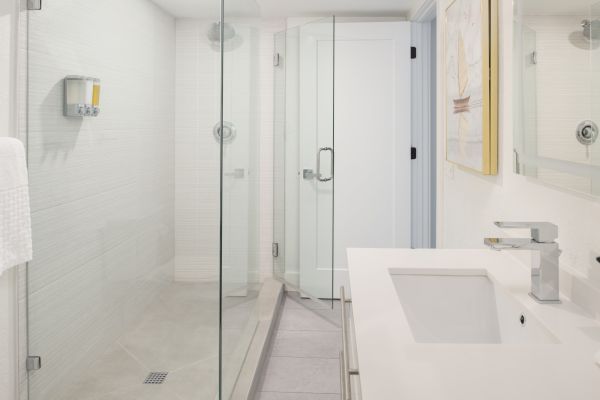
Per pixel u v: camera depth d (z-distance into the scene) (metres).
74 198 1.91
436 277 1.55
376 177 4.04
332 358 2.96
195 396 1.91
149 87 1.89
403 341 1.02
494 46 1.89
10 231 1.72
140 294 1.91
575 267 1.31
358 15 4.18
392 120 4.01
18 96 1.88
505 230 1.83
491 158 1.92
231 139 2.18
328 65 3.54
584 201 1.26
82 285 1.93
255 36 2.87
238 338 2.47
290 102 3.90
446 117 2.61
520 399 0.80
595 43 1.11
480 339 1.48
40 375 1.97
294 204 3.93
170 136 1.91
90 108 1.89
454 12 2.41
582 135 1.18
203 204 1.91
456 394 0.81
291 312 3.76
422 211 4.05
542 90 1.41
